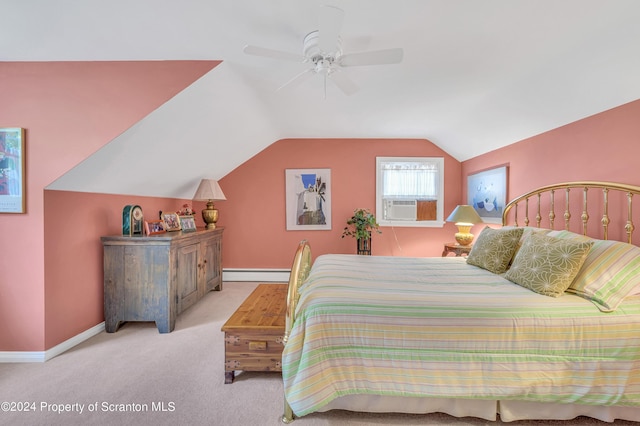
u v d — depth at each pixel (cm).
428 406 150
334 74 190
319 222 428
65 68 211
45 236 209
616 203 194
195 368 200
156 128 233
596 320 140
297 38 181
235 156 388
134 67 213
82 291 240
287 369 145
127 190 288
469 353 142
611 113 197
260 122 338
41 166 209
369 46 187
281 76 235
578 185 212
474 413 149
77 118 212
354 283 180
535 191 252
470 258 243
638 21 146
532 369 139
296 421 152
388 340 145
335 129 384
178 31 175
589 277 157
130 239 254
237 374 193
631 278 148
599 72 183
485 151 356
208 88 230
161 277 257
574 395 138
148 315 257
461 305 148
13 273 207
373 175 425
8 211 205
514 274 185
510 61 203
